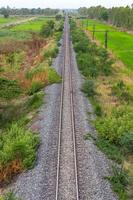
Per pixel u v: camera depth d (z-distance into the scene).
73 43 88.81
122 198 17.36
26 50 86.38
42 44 97.44
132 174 20.38
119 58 73.12
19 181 18.89
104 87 43.53
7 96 40.47
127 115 28.52
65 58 63.53
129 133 23.88
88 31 138.88
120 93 39.12
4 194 17.72
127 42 105.50
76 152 22.09
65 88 39.97
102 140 24.84
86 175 19.12
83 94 37.81
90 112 31.47
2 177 19.58
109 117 28.70
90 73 49.66
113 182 18.83
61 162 20.69
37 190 17.72
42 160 21.06
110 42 104.12
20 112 34.31
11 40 99.50
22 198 17.06
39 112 31.19
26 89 43.00
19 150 21.27
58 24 152.62
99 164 20.61
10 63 65.56
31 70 52.72
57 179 18.45
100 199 16.94
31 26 159.88
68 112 30.69
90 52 74.19
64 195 17.20
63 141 23.95
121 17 168.12
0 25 158.62
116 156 22.23
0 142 23.92
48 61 57.03
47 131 25.80
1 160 20.44
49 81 43.28
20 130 25.66
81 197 17.03
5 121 33.06
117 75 54.00
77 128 26.62
